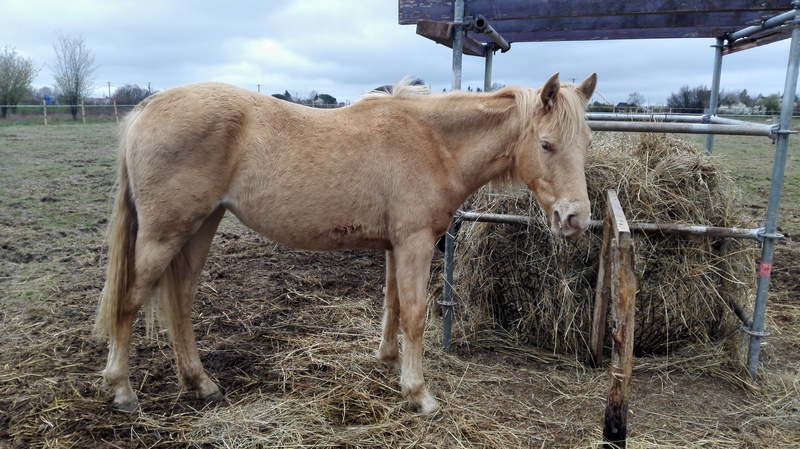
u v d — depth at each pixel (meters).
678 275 3.56
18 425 2.80
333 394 3.23
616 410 2.61
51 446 2.66
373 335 4.07
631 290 2.45
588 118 4.20
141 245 2.84
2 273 5.05
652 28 4.54
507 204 3.78
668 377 3.53
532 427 2.97
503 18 3.52
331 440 2.78
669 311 3.61
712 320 3.76
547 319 3.77
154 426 2.85
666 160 3.69
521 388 3.38
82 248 5.91
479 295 4.01
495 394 3.30
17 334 3.85
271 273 5.43
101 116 28.14
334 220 2.96
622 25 4.39
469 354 3.83
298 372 3.49
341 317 4.42
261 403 3.10
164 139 2.72
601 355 3.59
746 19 4.13
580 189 2.81
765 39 4.30
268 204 2.89
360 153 2.94
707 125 3.14
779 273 5.53
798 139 16.89
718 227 3.37
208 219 3.11
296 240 3.04
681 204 3.55
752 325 3.44
